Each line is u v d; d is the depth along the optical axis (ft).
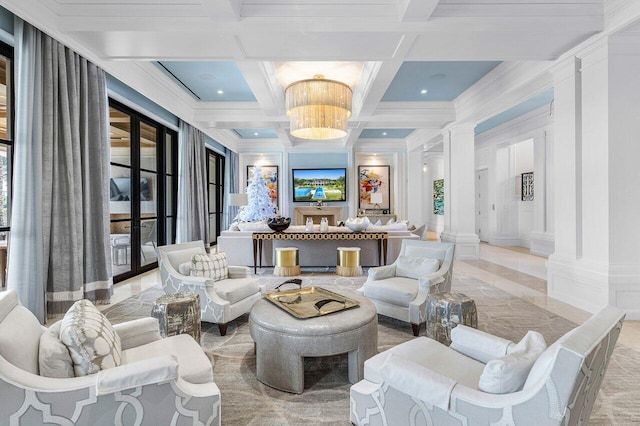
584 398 3.73
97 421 4.09
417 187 32.76
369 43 11.02
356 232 18.45
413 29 10.19
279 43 11.00
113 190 16.06
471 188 22.17
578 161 11.73
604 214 10.78
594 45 10.84
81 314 4.94
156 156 19.99
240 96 20.02
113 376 4.13
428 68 15.74
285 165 33.32
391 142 33.24
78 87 11.69
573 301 11.96
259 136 31.94
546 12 10.21
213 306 9.71
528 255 23.88
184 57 12.02
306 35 10.48
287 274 17.37
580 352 3.21
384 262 18.10
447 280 10.78
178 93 18.78
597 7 10.27
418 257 11.68
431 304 8.83
